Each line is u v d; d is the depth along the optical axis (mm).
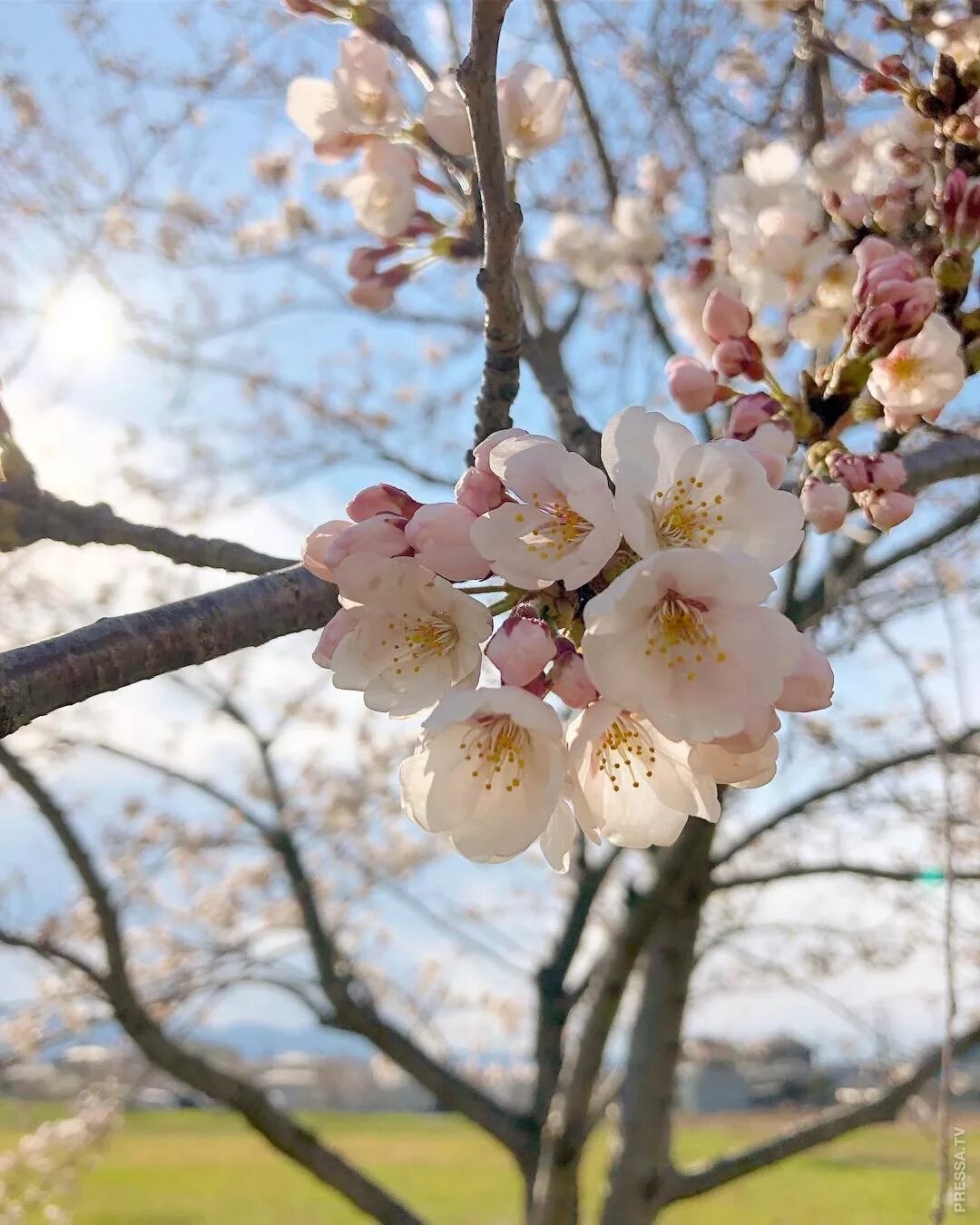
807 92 480
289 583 222
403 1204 630
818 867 678
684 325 391
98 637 194
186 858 1031
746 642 160
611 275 595
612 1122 786
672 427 171
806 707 164
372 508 191
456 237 343
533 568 172
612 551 167
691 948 677
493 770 180
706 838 599
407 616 186
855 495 253
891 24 346
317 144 340
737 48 677
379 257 348
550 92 325
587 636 157
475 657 183
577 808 176
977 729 609
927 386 253
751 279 321
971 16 326
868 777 669
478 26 210
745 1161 637
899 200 318
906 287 250
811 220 320
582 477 168
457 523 177
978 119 291
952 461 317
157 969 957
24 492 262
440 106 316
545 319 585
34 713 184
